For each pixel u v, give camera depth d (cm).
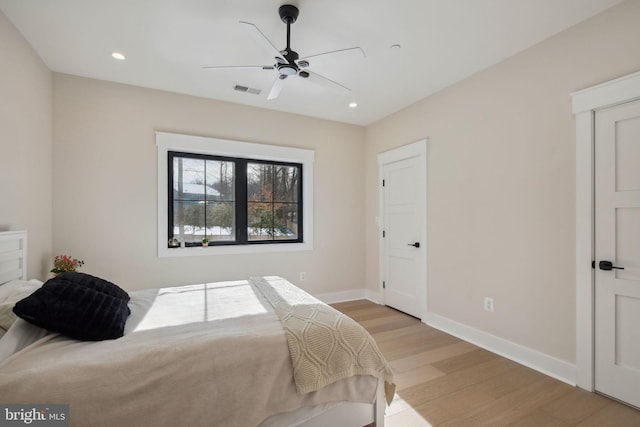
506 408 176
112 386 104
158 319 158
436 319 308
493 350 252
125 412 103
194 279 325
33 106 234
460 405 179
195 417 112
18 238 196
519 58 238
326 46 232
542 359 219
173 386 111
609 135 188
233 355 124
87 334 127
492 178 257
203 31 213
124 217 294
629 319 180
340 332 146
